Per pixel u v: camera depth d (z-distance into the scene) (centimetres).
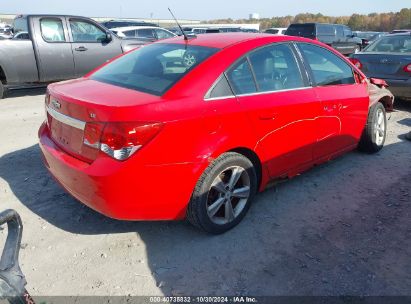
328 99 395
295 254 302
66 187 310
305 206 375
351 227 340
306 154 386
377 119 500
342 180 433
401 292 264
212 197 318
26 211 358
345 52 2044
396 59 716
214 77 307
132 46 1005
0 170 447
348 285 270
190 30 2475
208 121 291
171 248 308
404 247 312
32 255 297
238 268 286
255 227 338
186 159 281
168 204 288
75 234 325
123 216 281
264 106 328
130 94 294
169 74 313
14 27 1005
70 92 308
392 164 479
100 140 266
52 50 866
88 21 922
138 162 262
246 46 338
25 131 599
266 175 351
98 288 265
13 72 830
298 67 378
